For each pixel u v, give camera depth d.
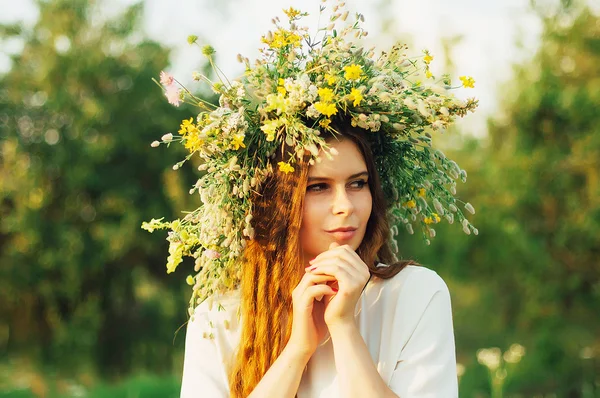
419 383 1.90
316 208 2.01
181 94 2.06
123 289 13.27
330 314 1.90
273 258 2.05
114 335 13.24
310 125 2.01
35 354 12.85
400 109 2.01
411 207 2.28
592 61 9.57
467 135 10.76
